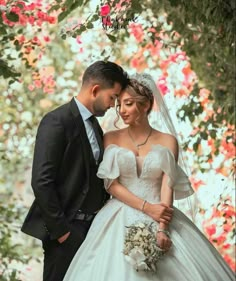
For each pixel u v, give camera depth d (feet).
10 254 25.03
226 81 26.07
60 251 16.65
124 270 15.92
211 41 24.84
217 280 16.57
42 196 16.28
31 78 27.66
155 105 17.69
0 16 20.10
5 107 28.91
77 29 19.69
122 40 27.27
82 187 16.85
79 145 16.80
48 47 27.78
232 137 26.22
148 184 16.98
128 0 19.66
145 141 17.28
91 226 16.76
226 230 26.99
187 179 17.40
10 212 25.49
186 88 28.60
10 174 31.94
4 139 29.09
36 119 29.73
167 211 16.52
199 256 16.67
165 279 16.01
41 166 16.39
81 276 16.17
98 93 16.97
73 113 16.90
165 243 16.20
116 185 16.92
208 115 27.91
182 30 25.50
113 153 16.90
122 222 16.61
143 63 29.86
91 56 27.61
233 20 21.88
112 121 17.93
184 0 22.15
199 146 26.91
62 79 31.63
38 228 16.87
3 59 22.81
